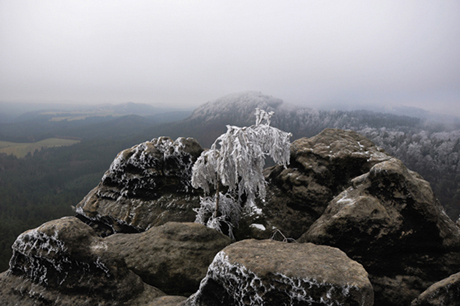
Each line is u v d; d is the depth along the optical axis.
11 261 5.25
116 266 4.96
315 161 9.38
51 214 95.44
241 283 3.78
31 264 5.06
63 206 102.12
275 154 8.24
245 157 7.60
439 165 121.06
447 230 5.91
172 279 6.10
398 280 5.62
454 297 4.29
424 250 5.75
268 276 3.63
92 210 10.56
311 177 9.10
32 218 86.00
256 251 4.29
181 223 7.44
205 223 8.96
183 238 6.93
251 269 3.74
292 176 9.45
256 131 8.26
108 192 10.83
